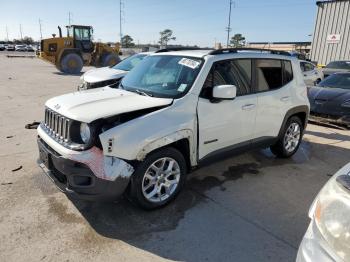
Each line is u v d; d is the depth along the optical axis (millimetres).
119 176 3061
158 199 3533
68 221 3283
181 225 3297
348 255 1571
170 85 3863
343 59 17969
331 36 18297
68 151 3072
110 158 3049
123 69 9203
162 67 4215
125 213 3467
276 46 47188
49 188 3963
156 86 3967
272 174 4715
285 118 5008
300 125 5484
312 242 1803
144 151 3207
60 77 18484
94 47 23172
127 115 3236
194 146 3744
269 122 4746
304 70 13219
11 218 3297
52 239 2994
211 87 3857
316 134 7105
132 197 3334
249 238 3121
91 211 3477
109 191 3061
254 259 2824
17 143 5695
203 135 3807
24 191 3869
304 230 3291
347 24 17500
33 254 2785
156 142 3271
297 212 3646
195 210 3598
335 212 1672
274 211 3648
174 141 3445
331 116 7680
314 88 8562
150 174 3441
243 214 3557
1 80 15695
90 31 22703
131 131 3129
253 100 4391
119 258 2781
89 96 3754
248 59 4430
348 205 1611
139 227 3234
